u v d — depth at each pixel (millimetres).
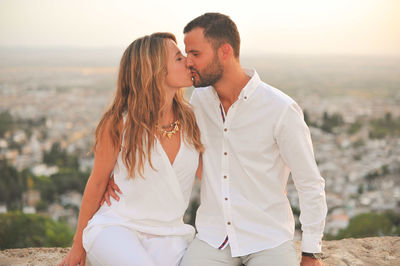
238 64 2143
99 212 2135
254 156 2070
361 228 7012
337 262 2494
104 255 1939
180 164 2125
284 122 2016
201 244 2096
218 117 2145
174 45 2170
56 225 5414
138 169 2043
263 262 1968
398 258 2541
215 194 2113
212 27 2086
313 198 2014
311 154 2045
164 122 2145
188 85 2164
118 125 2107
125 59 2125
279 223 2068
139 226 2062
